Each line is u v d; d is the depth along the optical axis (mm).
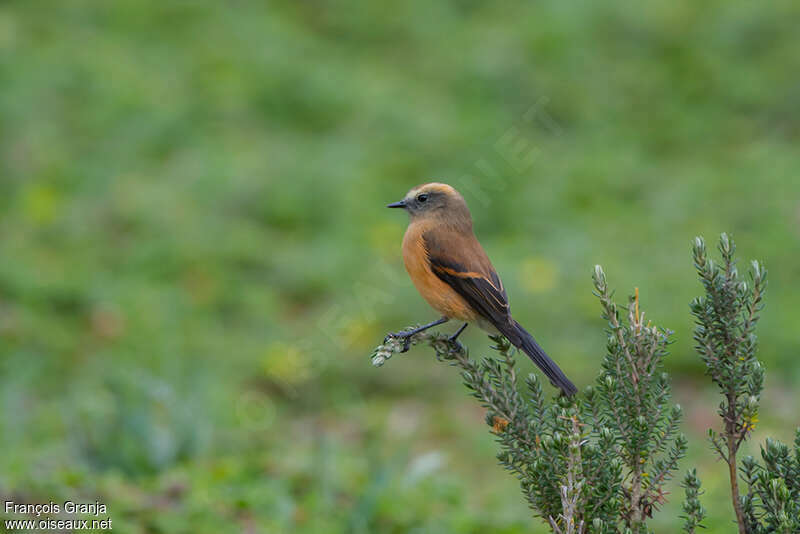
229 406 11609
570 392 5875
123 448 9930
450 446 11727
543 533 8734
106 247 15297
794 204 16719
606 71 21391
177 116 18484
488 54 21391
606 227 16453
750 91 20797
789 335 13281
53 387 11922
